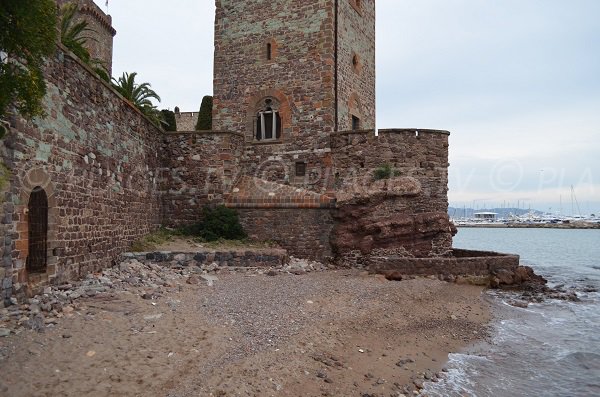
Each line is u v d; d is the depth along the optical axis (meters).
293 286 14.54
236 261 17.34
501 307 15.85
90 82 13.39
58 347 7.63
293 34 23.00
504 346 11.61
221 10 24.56
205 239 19.42
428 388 8.61
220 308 11.08
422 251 20.12
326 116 22.02
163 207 20.78
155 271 14.92
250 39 23.91
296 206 20.08
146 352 7.82
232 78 24.16
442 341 11.59
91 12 30.88
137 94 23.42
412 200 20.33
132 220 17.11
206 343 8.58
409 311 13.64
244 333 9.49
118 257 15.66
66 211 11.98
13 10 6.15
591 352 11.30
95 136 13.80
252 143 23.19
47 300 10.02
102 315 9.53
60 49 11.52
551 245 68.81
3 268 9.25
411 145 20.58
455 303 15.51
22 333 8.03
